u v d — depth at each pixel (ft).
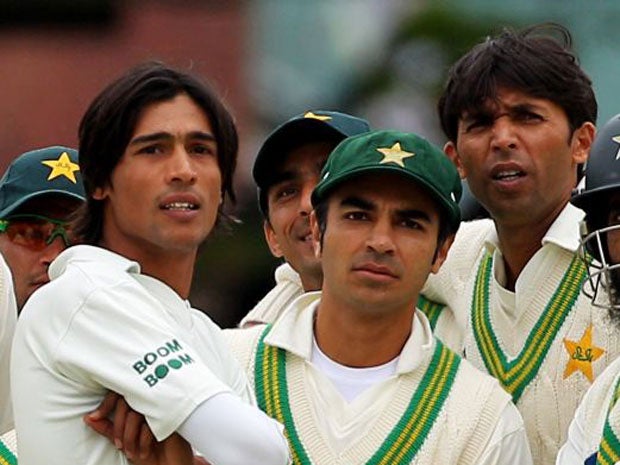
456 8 112.68
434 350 52.34
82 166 47.01
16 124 110.63
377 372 51.85
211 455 43.70
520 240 56.95
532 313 56.18
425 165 50.44
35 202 57.72
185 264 47.44
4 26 111.04
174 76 46.65
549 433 55.21
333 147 58.08
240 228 106.11
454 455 50.75
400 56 113.19
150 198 45.91
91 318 44.65
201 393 43.80
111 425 44.80
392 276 50.31
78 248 46.34
